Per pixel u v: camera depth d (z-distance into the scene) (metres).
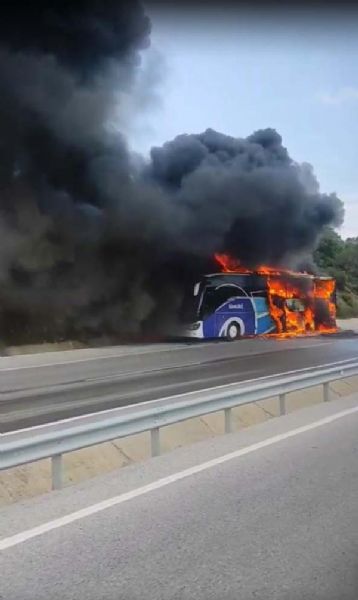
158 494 6.28
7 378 15.30
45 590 4.21
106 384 14.23
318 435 9.06
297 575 4.42
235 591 4.18
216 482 6.70
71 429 6.61
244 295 28.53
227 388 12.73
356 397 12.91
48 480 7.39
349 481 6.75
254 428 9.64
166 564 4.61
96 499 6.13
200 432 9.88
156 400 11.39
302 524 5.45
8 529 5.31
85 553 4.80
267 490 6.42
